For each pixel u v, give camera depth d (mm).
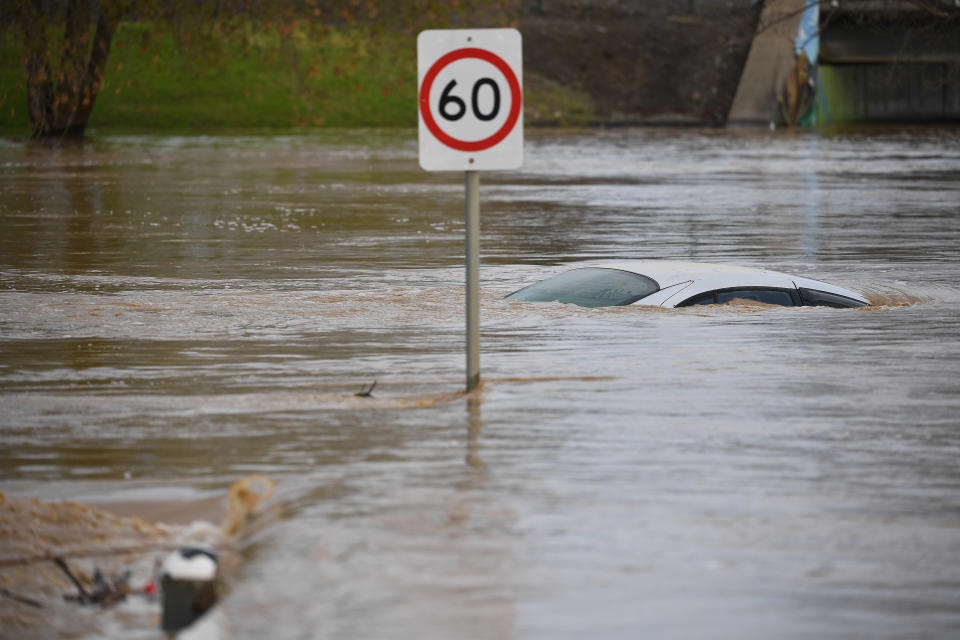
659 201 88500
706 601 13445
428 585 13875
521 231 67250
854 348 30594
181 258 53375
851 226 69688
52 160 136375
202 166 129125
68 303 39219
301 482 18250
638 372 27375
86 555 15219
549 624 12812
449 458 19703
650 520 16250
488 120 25047
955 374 27156
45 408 24047
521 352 30188
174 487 18250
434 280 45688
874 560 14750
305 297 40562
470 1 130000
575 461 19406
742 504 17000
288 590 13766
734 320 35156
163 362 29297
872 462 19391
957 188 102000
